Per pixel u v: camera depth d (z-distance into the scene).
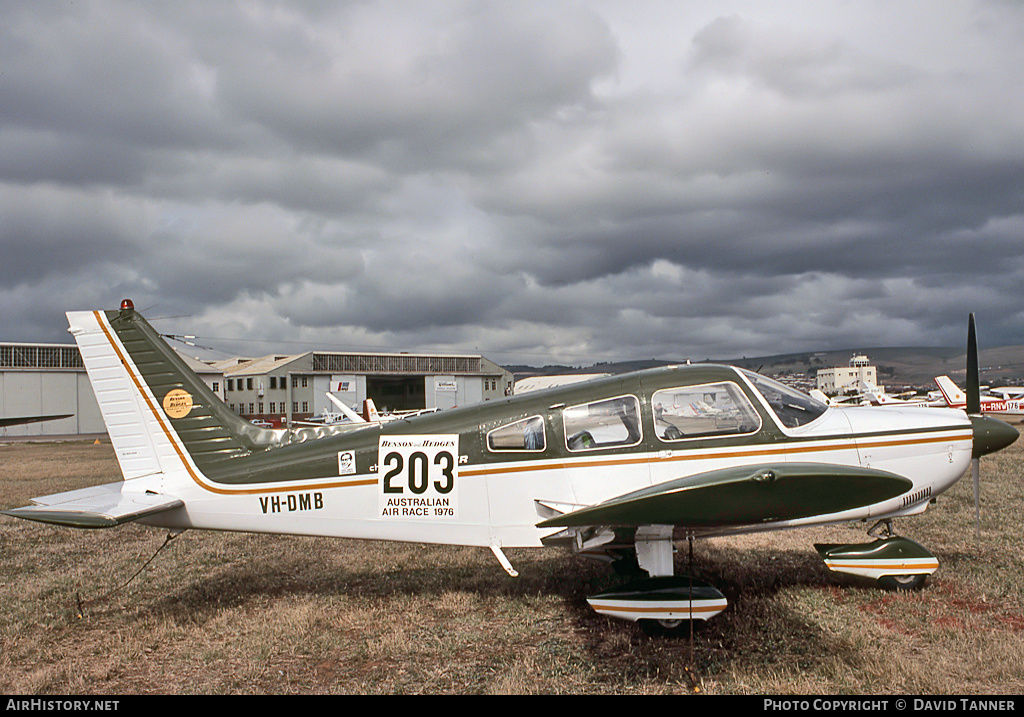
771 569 6.55
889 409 6.21
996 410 35.62
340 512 5.90
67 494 6.12
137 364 6.25
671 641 4.82
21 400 49.91
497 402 5.90
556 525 4.80
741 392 5.74
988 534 7.61
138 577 6.96
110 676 4.46
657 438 5.59
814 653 4.47
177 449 6.16
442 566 7.14
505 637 5.00
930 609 5.26
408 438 5.82
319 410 60.75
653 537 5.44
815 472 4.55
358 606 5.81
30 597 6.25
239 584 6.62
